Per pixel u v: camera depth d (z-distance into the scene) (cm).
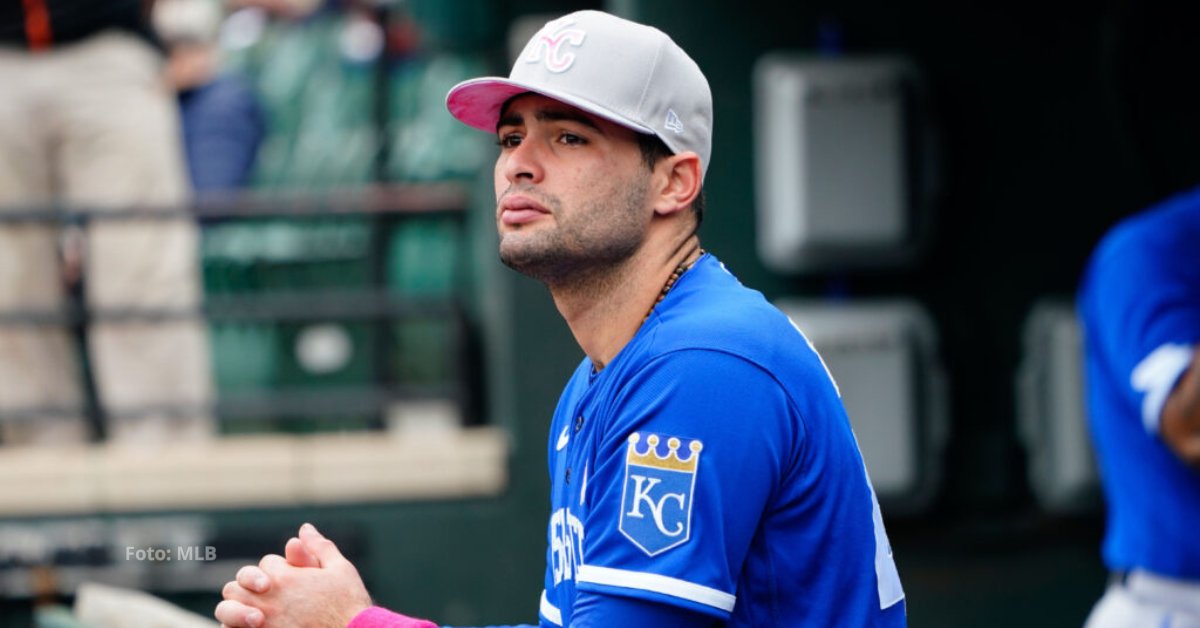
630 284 805
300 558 819
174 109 2102
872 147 1820
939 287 1886
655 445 750
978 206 1878
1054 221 1878
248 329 2092
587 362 870
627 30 796
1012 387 1892
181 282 2072
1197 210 1316
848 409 1841
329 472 1956
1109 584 1898
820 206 1816
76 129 2058
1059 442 1864
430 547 1959
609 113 777
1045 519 1902
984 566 1897
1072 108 1872
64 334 2100
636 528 746
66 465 1956
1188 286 1298
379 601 1953
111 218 1980
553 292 818
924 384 1852
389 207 2011
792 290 1873
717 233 1861
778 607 777
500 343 1977
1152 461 1355
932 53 1858
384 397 2034
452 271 2086
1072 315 1856
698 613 747
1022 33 1864
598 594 751
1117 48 1855
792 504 771
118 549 1944
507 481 1953
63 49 2078
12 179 2045
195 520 1958
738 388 753
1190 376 1263
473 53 2089
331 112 2100
